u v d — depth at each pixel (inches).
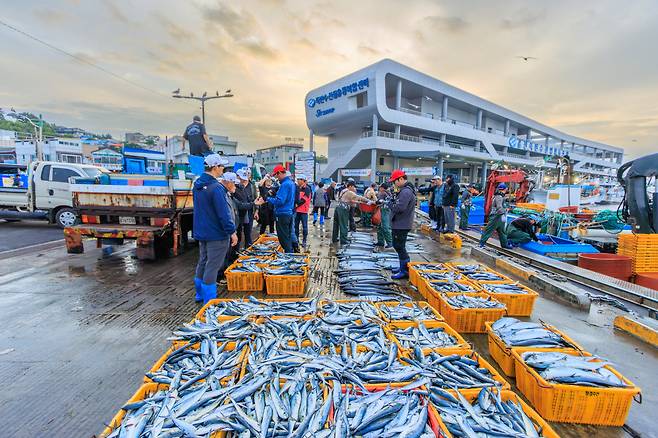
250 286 167.5
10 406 81.0
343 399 69.9
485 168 1480.1
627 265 207.8
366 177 1182.9
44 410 80.0
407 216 184.4
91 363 100.7
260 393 72.2
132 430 60.6
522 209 421.1
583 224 319.0
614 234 298.5
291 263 178.4
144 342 114.3
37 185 341.4
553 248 254.7
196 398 69.1
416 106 1488.7
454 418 67.3
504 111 1806.1
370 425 63.9
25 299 152.4
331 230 397.7
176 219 229.3
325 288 174.4
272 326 104.0
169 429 61.4
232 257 208.2
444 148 1290.6
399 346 94.6
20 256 234.4
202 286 144.6
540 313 148.6
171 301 152.4
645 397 89.3
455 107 1641.2
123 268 205.6
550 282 176.7
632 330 127.0
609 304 160.4
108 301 151.5
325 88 1407.5
